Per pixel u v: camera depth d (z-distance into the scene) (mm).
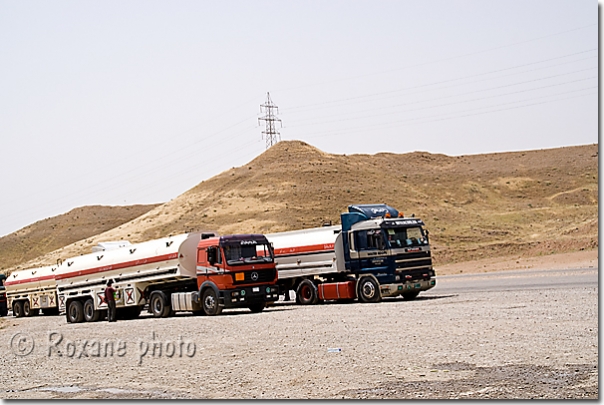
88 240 127375
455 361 14242
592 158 149000
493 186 140625
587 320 19062
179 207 129500
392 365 14312
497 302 26297
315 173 125938
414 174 142000
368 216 32875
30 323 39125
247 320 26531
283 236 36000
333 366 14695
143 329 26125
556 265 52719
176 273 32031
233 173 137500
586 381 11750
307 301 34625
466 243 99312
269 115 146750
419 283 32094
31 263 121938
